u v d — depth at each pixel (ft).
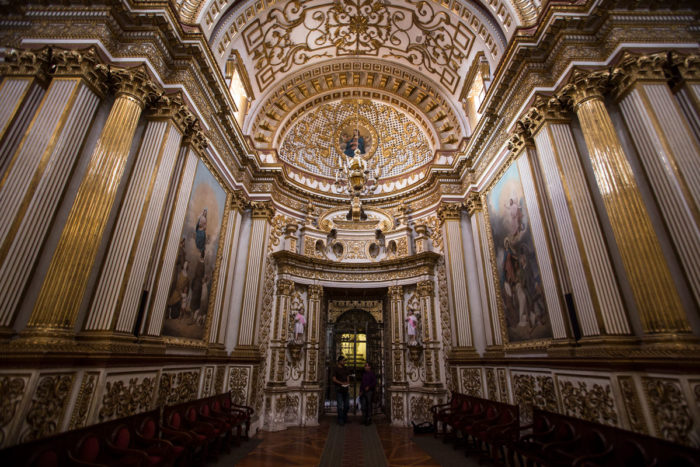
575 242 18.40
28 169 15.65
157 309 19.36
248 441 26.22
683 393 12.81
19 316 14.37
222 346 30.45
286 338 35.42
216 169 29.40
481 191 33.45
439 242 38.45
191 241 24.66
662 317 14.60
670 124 16.71
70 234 15.66
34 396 12.57
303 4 34.76
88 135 17.95
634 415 14.08
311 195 43.29
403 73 43.19
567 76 20.66
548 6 21.39
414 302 38.32
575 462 12.51
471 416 23.11
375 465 20.07
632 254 15.96
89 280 16.46
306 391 34.96
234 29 30.71
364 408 34.88
